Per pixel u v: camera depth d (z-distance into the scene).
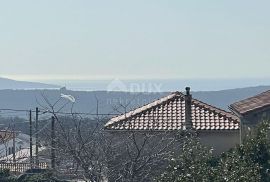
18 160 43.62
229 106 40.56
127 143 21.34
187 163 20.00
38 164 32.56
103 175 19.75
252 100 38.91
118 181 20.16
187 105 42.25
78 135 19.55
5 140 50.75
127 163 19.97
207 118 41.75
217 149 40.88
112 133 24.94
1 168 40.44
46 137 22.06
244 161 20.27
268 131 22.66
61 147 19.48
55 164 21.12
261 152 21.59
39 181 32.59
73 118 20.95
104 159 19.62
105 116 23.11
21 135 56.78
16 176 38.53
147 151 22.89
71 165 20.53
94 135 20.33
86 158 19.16
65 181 23.20
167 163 22.88
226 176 19.16
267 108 35.56
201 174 19.39
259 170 20.42
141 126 40.75
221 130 40.62
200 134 41.06
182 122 41.16
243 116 35.78
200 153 20.30
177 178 19.55
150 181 22.42
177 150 24.33
